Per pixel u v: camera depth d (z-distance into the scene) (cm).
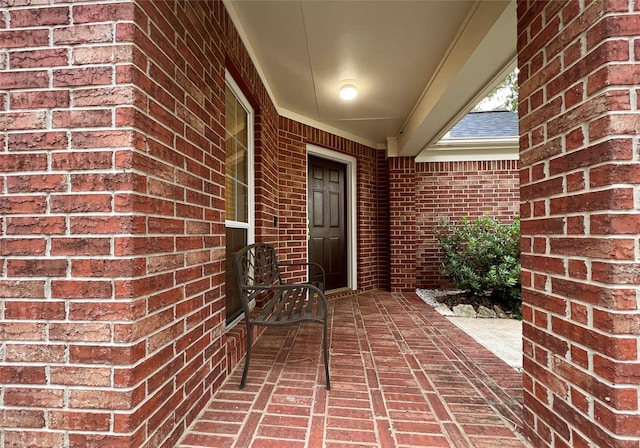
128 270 107
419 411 157
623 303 96
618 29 98
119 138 108
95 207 108
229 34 206
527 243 137
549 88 123
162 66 126
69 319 108
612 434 96
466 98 278
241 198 278
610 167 98
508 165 496
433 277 500
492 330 305
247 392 175
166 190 128
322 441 135
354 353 231
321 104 357
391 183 476
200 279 159
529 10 136
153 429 117
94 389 107
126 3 109
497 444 133
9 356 110
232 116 256
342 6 205
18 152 110
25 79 110
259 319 192
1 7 112
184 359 141
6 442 109
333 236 457
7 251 110
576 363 109
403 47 248
